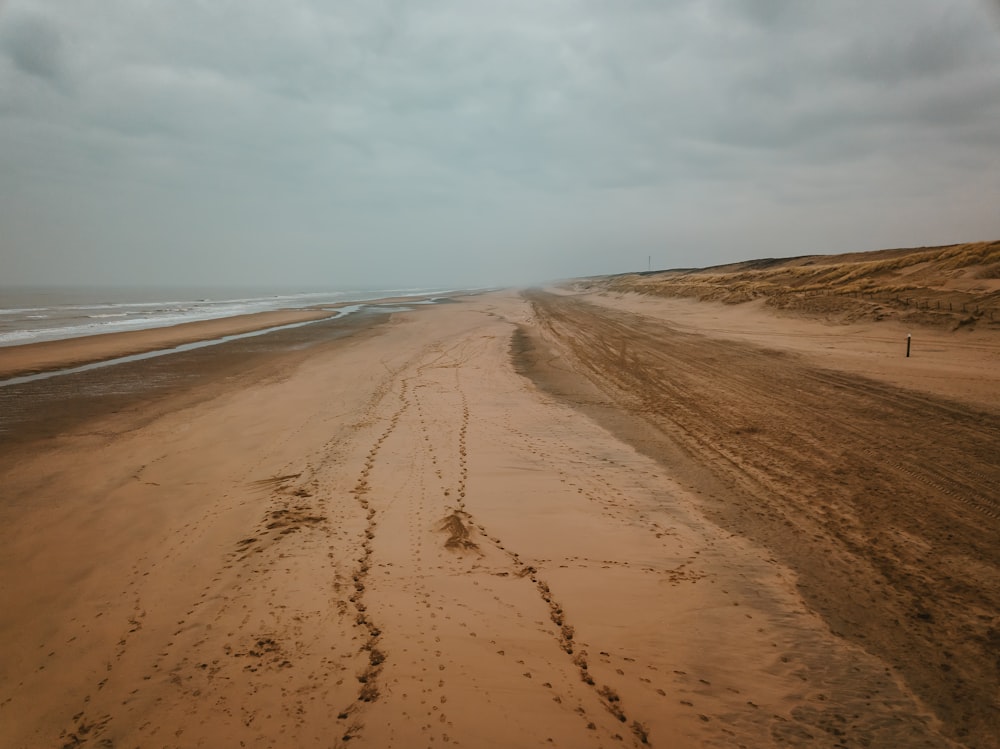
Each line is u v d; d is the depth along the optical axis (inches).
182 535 205.2
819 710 117.6
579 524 210.1
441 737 106.7
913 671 130.1
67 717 117.3
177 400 439.2
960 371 465.4
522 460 286.8
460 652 133.2
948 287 780.0
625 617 149.9
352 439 325.7
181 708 117.7
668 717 114.0
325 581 168.7
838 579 171.3
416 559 181.6
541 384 499.5
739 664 132.1
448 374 544.7
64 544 199.6
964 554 184.4
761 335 800.9
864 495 236.2
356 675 125.7
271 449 309.4
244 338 898.7
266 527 209.5
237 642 140.3
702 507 228.2
